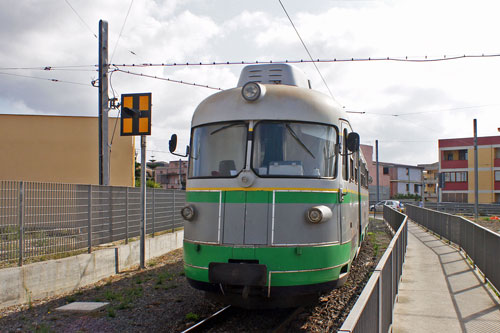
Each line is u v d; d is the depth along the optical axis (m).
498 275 8.05
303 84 8.25
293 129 6.73
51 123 20.62
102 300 8.23
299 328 6.57
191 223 6.87
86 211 10.09
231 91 7.17
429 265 11.80
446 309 7.29
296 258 6.28
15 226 8.09
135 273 10.84
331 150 6.92
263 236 6.31
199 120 7.25
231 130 6.85
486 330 6.17
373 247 16.16
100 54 14.05
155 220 14.53
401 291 8.64
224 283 6.14
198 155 7.10
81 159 20.56
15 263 8.07
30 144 20.47
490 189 52.44
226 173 6.71
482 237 9.89
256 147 6.63
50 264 8.55
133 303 8.06
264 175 6.49
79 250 9.78
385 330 5.15
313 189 6.54
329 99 7.37
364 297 3.50
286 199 6.41
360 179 10.91
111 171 21.03
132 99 11.37
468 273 10.50
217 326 6.70
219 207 6.57
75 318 7.14
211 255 6.47
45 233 8.78
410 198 66.19
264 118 6.72
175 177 68.12
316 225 6.46
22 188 8.23
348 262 7.27
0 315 7.20
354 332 2.79
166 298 8.42
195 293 8.80
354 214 8.41
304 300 6.57
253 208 6.40
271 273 6.19
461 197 54.47
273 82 7.95
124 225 12.13
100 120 14.01
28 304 7.89
